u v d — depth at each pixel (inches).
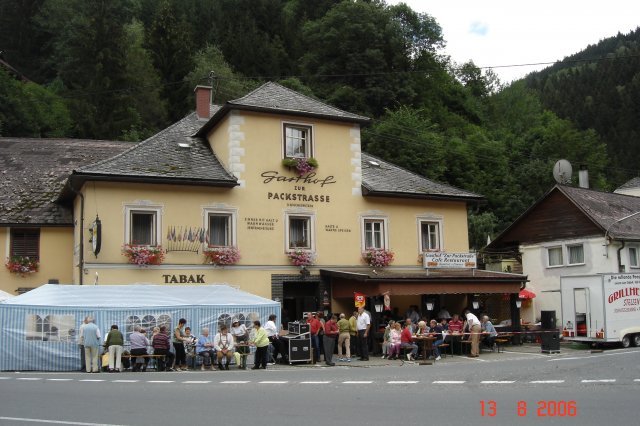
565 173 1658.5
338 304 1072.8
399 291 993.5
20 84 2059.5
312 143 1093.1
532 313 1502.2
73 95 2281.0
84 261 916.6
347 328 919.0
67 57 2495.1
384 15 2723.9
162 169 984.9
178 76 2632.9
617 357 851.4
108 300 831.1
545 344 989.2
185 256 974.4
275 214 1047.6
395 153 2244.1
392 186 1161.4
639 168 3380.9
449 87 2977.4
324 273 1055.6
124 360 806.5
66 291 818.8
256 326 844.6
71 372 780.6
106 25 2293.3
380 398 489.4
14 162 1179.9
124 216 946.7
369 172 1207.6
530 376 633.6
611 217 1421.0
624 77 4170.8
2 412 439.2
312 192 1080.8
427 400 474.0
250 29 3002.0
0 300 835.4
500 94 3316.9
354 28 2625.5
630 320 1085.1
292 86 2513.5
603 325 1055.6
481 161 2437.3
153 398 503.5
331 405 455.8
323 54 2704.2
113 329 784.3
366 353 914.7
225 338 820.6
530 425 369.4
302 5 3329.2
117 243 936.9
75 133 2137.1
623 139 3563.0
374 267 1115.3
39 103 2094.0
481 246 2116.1
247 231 1022.4
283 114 1074.1
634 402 448.8
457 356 965.2
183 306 858.1
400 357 940.0
